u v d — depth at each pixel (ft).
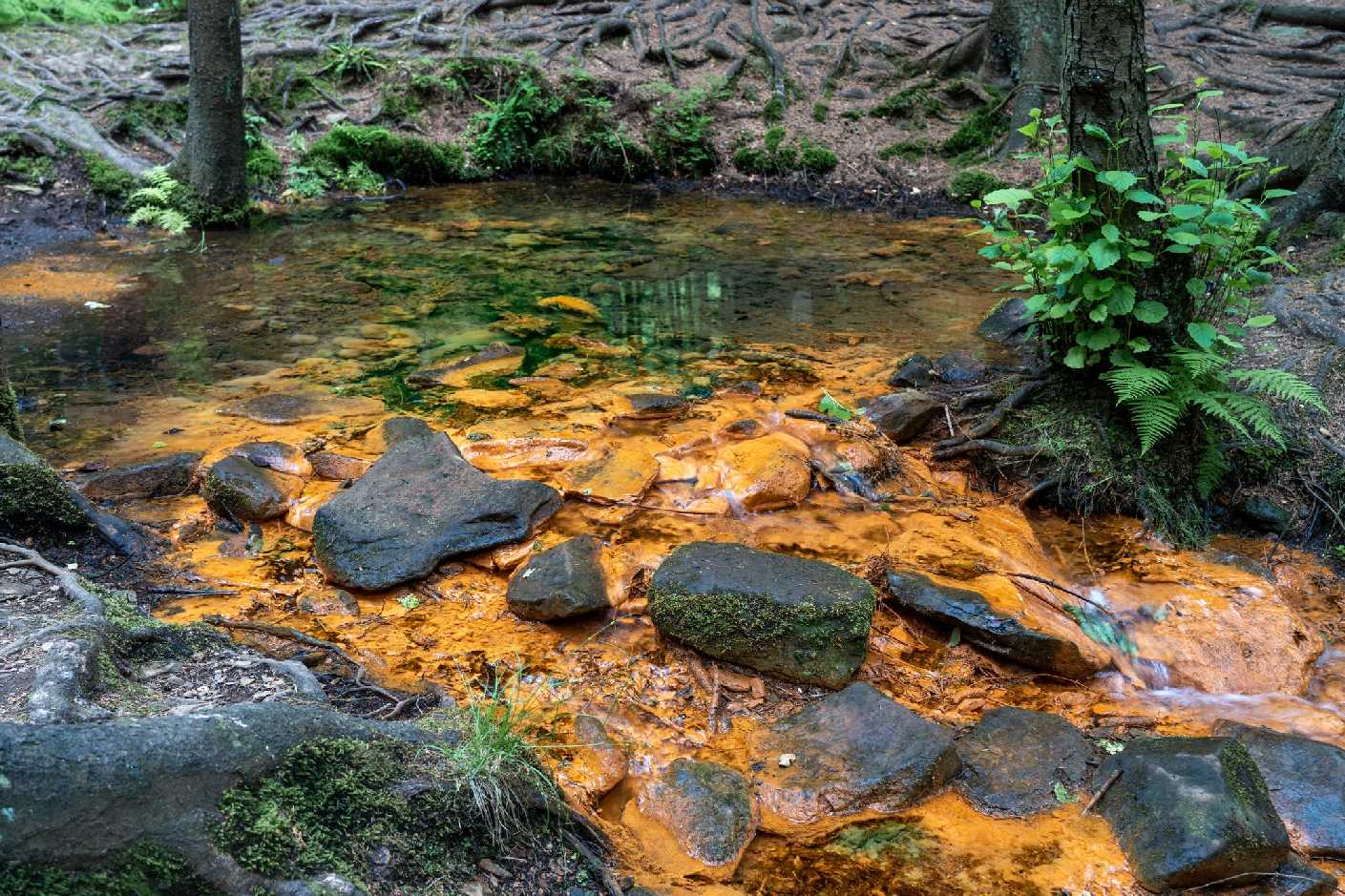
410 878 8.20
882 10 47.26
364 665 11.78
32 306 23.89
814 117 42.01
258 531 14.82
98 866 7.09
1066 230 15.61
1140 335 15.81
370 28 45.01
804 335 22.21
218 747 7.88
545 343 21.89
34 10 43.11
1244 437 16.34
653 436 17.28
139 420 17.78
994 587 13.48
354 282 26.14
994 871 9.53
